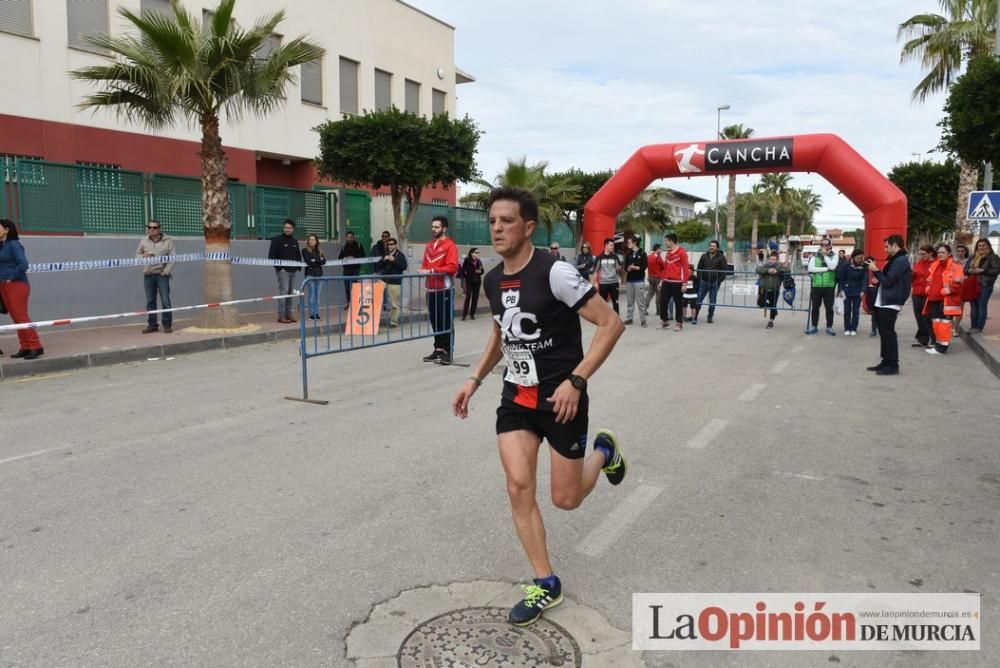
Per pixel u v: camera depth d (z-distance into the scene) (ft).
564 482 9.94
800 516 13.82
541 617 10.05
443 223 31.19
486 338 41.55
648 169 62.28
